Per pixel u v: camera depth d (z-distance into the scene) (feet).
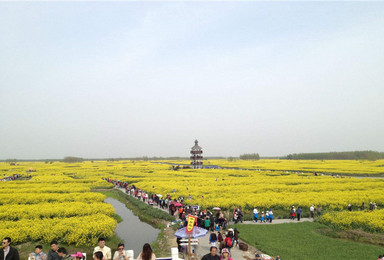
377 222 92.02
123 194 182.91
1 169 422.41
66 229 83.71
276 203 130.82
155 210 125.39
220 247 66.13
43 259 41.93
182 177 260.83
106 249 39.52
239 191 168.25
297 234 85.71
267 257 59.26
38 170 400.06
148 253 33.68
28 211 111.24
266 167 410.93
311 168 381.60
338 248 72.59
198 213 105.29
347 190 175.22
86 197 149.38
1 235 76.33
